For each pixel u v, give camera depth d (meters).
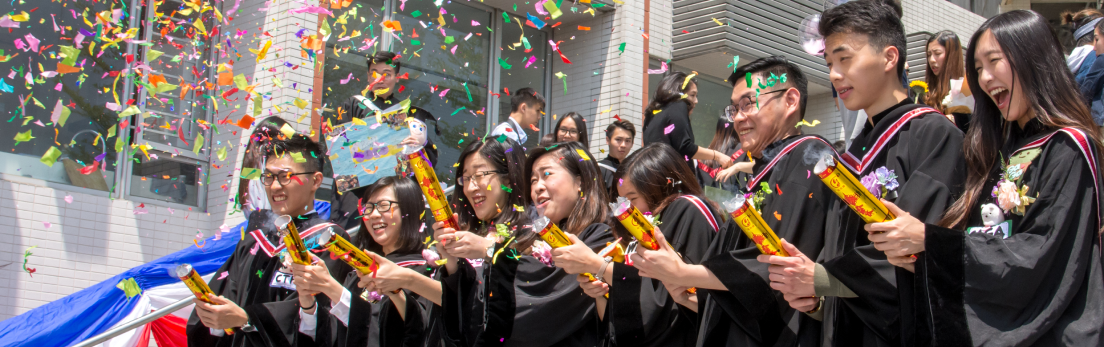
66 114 4.30
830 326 2.71
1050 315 2.23
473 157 4.01
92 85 7.03
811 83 9.57
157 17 6.91
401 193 4.39
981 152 2.56
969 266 2.26
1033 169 2.40
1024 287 2.23
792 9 9.37
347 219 5.68
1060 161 2.34
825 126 9.70
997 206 2.44
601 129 8.47
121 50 7.17
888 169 2.75
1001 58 2.50
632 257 2.78
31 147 6.71
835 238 2.77
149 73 5.91
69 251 6.64
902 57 2.87
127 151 7.04
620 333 3.12
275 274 4.43
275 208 4.61
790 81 3.28
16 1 6.75
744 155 4.96
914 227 2.30
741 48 8.84
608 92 8.54
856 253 2.54
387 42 7.95
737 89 3.36
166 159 7.21
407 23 8.15
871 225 2.34
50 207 6.62
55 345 5.59
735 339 2.87
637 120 8.47
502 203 3.98
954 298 2.26
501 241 3.59
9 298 6.34
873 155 2.79
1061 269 2.27
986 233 2.40
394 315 4.00
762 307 2.71
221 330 4.42
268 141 4.71
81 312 5.69
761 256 2.62
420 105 8.07
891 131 2.78
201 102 7.34
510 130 6.17
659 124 5.88
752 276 2.71
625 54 8.52
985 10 11.91
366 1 7.89
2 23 4.51
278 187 4.59
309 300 4.01
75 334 5.66
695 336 3.22
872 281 2.51
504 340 3.47
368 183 5.14
